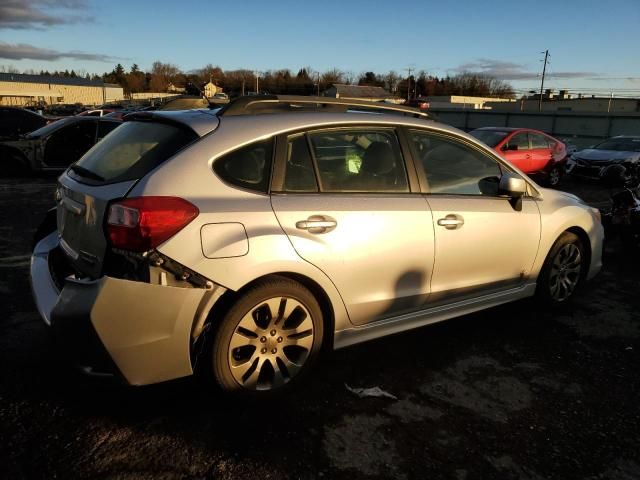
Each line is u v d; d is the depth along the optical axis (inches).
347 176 122.4
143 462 94.4
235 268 101.9
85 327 94.3
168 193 98.8
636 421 114.6
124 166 107.7
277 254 106.5
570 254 173.2
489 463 99.2
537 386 127.7
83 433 101.4
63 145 428.8
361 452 100.4
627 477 97.1
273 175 111.7
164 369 100.8
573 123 1451.8
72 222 112.1
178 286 97.4
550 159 532.7
